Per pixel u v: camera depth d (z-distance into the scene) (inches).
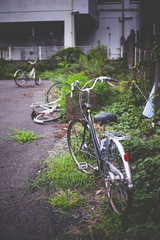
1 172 145.3
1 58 739.4
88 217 106.9
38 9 791.7
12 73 629.6
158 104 184.5
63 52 696.4
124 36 960.3
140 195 105.2
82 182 130.7
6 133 210.1
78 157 152.3
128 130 189.2
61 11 785.6
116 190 105.1
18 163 155.9
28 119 250.5
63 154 161.2
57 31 893.2
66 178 133.7
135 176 120.2
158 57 188.1
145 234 86.8
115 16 951.6
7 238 95.5
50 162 154.4
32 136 201.3
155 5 602.9
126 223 98.2
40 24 868.0
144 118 203.0
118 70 483.5
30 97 358.9
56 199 117.0
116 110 233.0
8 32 895.7
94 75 372.2
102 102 265.4
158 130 164.2
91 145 145.8
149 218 90.5
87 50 809.5
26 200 119.0
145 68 223.8
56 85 297.7
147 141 150.5
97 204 115.1
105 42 975.0
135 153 146.7
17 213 110.0
